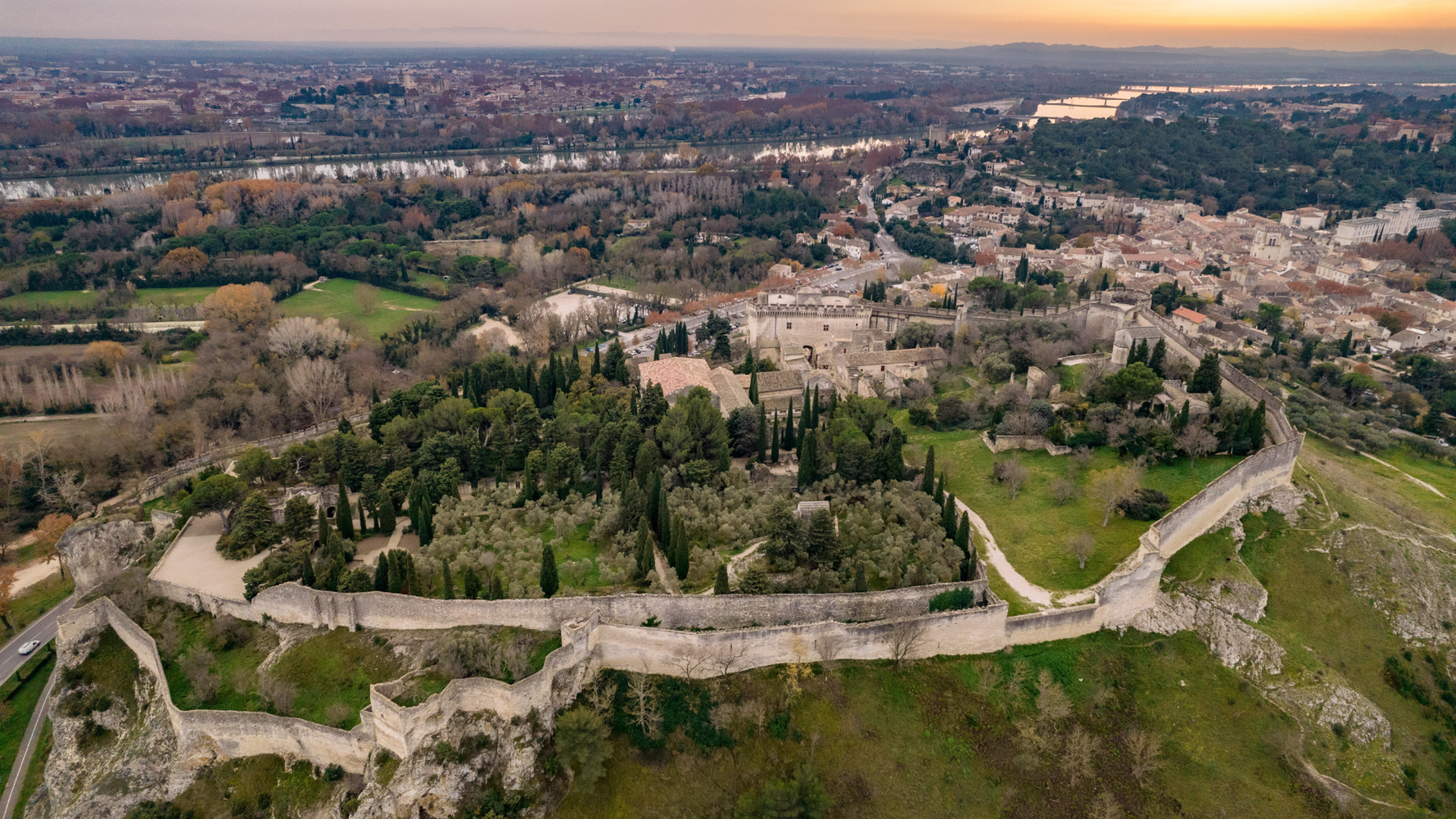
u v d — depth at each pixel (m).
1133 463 161.38
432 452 169.12
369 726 112.88
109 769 121.25
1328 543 145.75
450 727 112.94
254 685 121.31
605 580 131.12
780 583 131.00
